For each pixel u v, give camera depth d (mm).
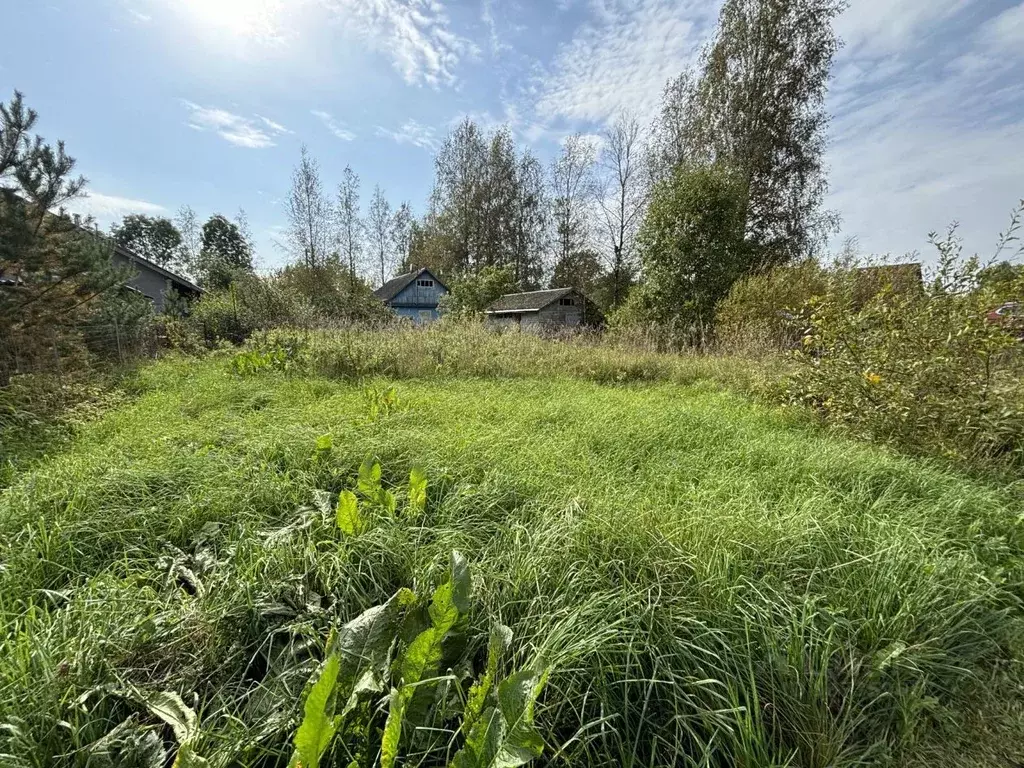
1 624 1377
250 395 5004
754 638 1451
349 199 21906
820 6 13680
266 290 12750
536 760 1141
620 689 1292
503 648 1330
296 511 2211
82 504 2184
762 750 1150
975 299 3326
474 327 9266
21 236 4508
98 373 6309
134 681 1267
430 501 2422
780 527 1965
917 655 1445
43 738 1079
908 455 3170
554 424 3916
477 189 29375
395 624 1354
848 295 6707
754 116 14562
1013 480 2779
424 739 1097
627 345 9297
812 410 4215
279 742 1130
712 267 11430
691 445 3465
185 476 2549
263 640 1451
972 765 1217
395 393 4727
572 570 1693
